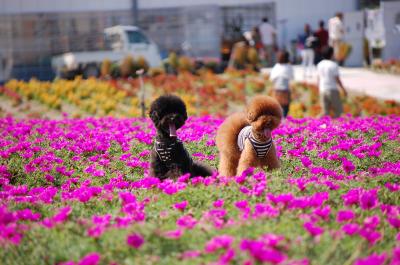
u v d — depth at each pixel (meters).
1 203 7.17
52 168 10.00
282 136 12.27
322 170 8.70
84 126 14.46
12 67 35.03
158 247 5.16
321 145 11.52
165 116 7.97
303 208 6.16
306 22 41.34
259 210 5.99
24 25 35.19
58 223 5.88
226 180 7.34
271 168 8.27
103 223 5.78
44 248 5.39
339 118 15.38
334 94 17.33
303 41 38.41
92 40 36.12
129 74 30.83
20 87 26.62
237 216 6.09
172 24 38.34
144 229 5.50
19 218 6.37
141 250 5.12
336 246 5.13
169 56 34.38
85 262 4.68
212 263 4.54
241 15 40.03
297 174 8.84
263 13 40.38
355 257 4.98
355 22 36.56
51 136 12.77
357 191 6.83
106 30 35.31
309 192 6.98
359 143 11.33
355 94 23.78
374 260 4.53
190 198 6.90
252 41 36.91
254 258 4.53
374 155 10.20
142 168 10.03
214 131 13.06
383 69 32.72
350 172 9.27
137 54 33.91
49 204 7.28
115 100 23.98
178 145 8.23
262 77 30.09
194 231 5.55
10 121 15.92
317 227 5.33
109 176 9.61
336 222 5.89
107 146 11.64
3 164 10.34
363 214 6.31
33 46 35.38
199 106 22.78
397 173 8.48
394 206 6.59
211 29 38.75
